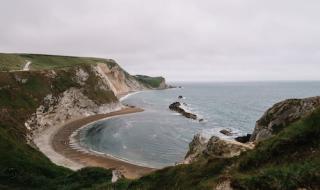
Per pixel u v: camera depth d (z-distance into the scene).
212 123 112.56
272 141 20.20
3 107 83.88
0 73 99.44
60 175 43.00
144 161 64.69
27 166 42.06
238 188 16.70
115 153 70.62
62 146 74.69
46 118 99.25
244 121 118.31
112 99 142.38
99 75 145.00
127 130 98.00
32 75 108.50
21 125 79.00
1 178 36.75
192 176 22.42
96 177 38.28
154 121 116.12
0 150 44.72
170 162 64.38
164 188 23.22
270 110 49.22
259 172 17.67
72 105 116.75
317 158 16.45
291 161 17.78
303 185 15.09
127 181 29.83
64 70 126.12
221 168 21.59
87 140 82.56
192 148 48.91
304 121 19.75
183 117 127.12
